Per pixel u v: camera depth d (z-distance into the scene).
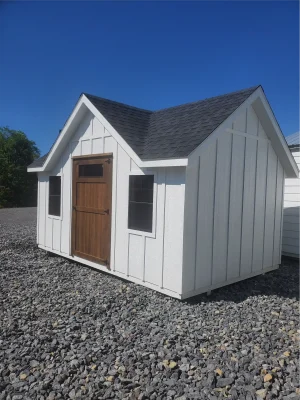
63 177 7.16
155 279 5.00
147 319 4.02
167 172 4.78
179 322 3.96
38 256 7.73
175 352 3.15
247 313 4.35
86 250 6.50
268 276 6.37
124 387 2.58
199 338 3.47
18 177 28.19
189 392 2.53
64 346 3.24
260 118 5.91
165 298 4.84
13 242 9.12
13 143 29.34
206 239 4.98
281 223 6.78
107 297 4.81
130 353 3.12
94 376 2.73
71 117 6.48
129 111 6.77
